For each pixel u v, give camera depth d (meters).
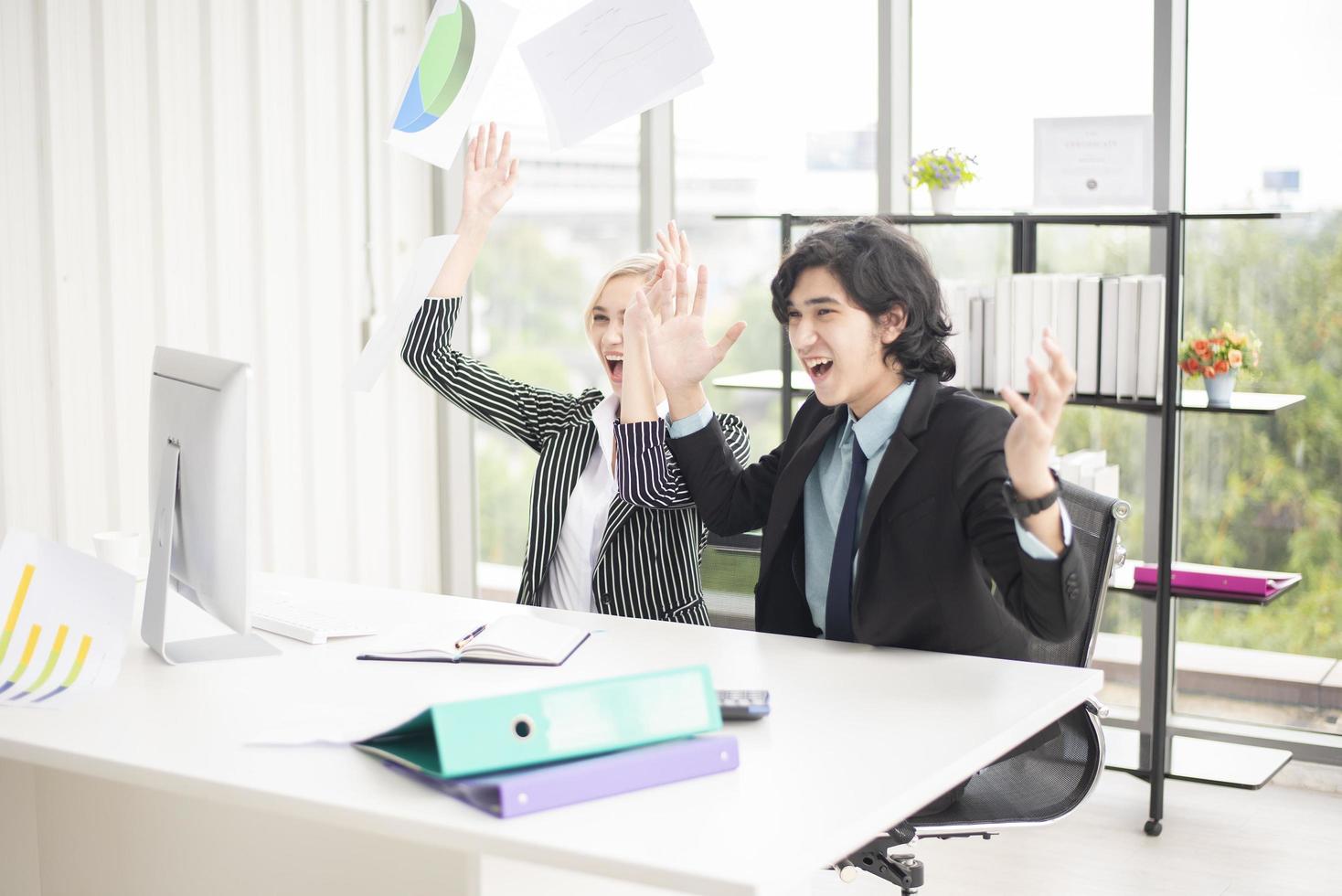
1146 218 3.54
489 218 2.90
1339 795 3.81
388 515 4.71
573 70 2.63
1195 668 4.05
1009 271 4.23
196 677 2.09
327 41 4.38
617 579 2.67
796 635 2.41
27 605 2.20
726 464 2.52
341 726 1.82
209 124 4.05
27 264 3.63
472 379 2.89
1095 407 3.89
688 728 1.65
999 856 3.38
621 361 2.78
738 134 4.53
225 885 2.07
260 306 4.23
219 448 2.12
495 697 1.55
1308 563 3.90
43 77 3.64
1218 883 3.23
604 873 1.40
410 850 1.86
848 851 1.47
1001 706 1.91
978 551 2.10
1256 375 3.92
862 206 4.36
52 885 2.28
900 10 4.25
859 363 2.21
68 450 3.73
